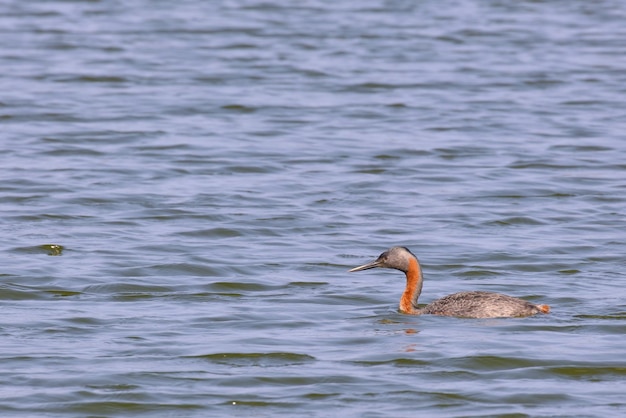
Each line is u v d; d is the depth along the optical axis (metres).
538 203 28.67
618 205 28.48
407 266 19.75
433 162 33.19
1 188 29.27
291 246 24.55
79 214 27.05
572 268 22.77
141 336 18.09
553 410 15.22
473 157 33.81
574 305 20.00
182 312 19.52
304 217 27.08
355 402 15.52
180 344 17.70
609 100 42.28
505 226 26.45
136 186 29.91
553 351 17.41
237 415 15.09
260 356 17.17
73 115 38.84
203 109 40.44
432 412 15.17
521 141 35.91
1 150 33.91
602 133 37.03
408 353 17.31
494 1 65.56
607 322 18.89
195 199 28.59
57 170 31.52
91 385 15.98
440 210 27.91
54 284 21.22
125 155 33.66
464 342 17.83
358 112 40.16
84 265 22.62
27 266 22.41
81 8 61.44
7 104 40.16
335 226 26.31
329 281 21.81
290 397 15.66
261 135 36.62
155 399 15.56
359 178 31.17
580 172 32.00
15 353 17.17
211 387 15.98
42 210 27.27
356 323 18.98
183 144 35.12
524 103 41.72
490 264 23.08
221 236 25.36
